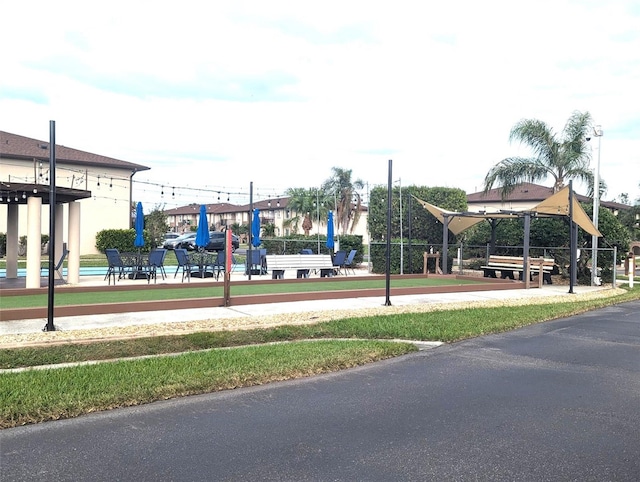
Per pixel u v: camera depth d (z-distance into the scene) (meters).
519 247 21.84
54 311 10.67
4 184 14.18
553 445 4.93
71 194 15.52
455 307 13.30
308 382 7.10
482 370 7.77
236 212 67.62
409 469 4.41
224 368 7.30
